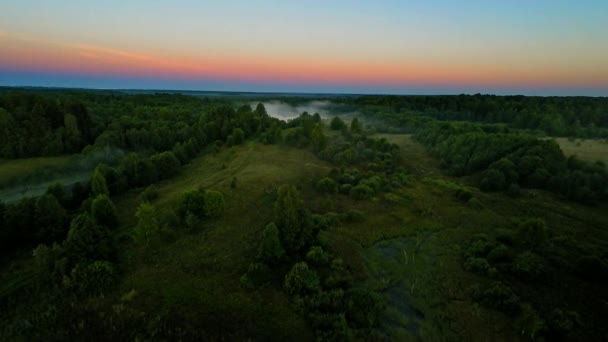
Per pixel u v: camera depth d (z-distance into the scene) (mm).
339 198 63125
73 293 33344
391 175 79312
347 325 30844
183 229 46875
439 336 30922
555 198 66562
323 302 32938
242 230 47344
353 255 44156
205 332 29188
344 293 34750
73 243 36031
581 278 39219
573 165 74688
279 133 98562
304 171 75500
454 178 82250
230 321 30656
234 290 34875
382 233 50562
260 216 52000
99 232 37188
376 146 97062
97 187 58969
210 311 31719
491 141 86875
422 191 70062
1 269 41312
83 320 30031
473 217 57312
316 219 51312
